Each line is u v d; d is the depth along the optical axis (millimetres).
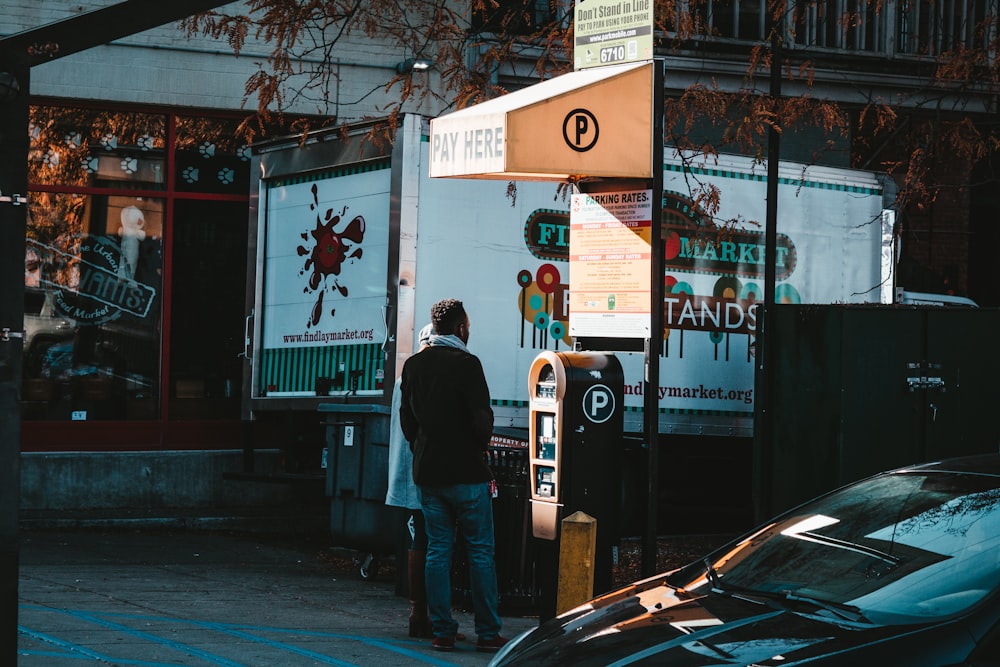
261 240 12227
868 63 16375
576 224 8352
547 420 7504
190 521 13000
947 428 11000
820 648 4164
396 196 10648
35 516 12617
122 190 13742
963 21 16234
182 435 13812
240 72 13945
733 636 4379
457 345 7430
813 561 5012
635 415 11578
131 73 13555
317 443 12336
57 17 13234
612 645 4516
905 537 4895
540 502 7500
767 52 12766
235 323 14141
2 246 4918
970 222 18219
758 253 12289
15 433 4973
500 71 14578
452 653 7363
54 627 7516
